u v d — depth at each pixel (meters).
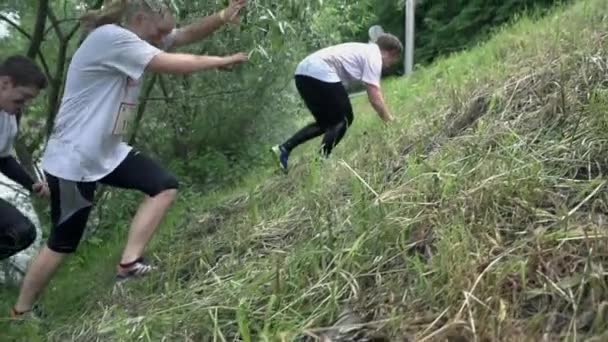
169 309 2.96
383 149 4.15
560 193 2.71
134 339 2.83
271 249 3.42
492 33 9.91
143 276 3.67
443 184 2.97
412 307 2.33
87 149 3.44
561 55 4.14
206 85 8.52
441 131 4.17
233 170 8.55
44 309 4.04
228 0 4.38
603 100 3.16
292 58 8.06
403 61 14.80
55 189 3.49
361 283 2.61
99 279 4.37
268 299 2.73
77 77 3.48
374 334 2.29
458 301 2.22
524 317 2.15
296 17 5.14
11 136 3.76
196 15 5.42
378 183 3.50
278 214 3.94
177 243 4.41
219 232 4.18
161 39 3.67
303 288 2.71
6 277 4.94
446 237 2.50
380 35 5.27
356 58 4.98
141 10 3.55
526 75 4.14
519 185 2.75
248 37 5.92
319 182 3.96
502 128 3.46
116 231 6.02
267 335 2.43
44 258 3.58
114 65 3.40
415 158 3.51
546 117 3.38
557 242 2.36
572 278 2.17
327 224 3.09
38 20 5.66
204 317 2.75
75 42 6.96
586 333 2.02
